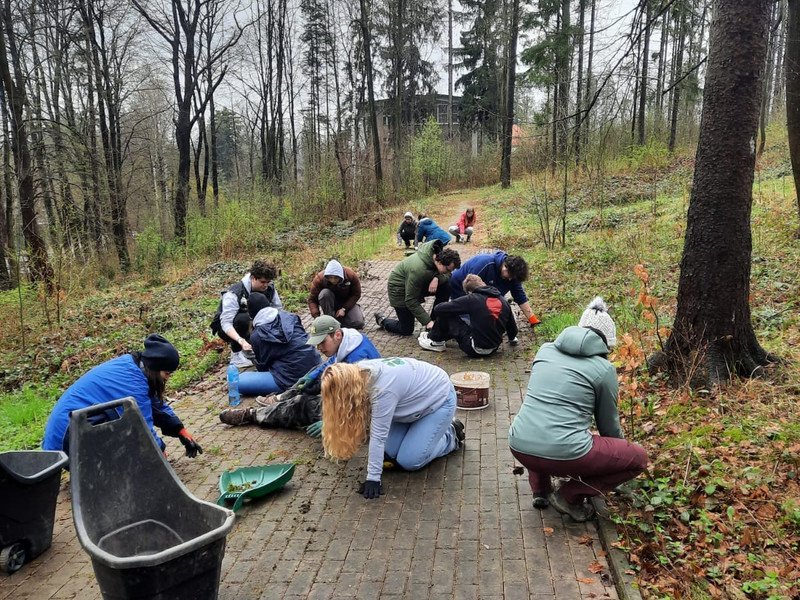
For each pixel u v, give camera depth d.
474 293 7.33
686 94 15.26
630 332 6.82
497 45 37.28
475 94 46.00
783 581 3.13
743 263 5.30
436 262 7.52
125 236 22.52
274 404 5.76
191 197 29.34
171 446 5.43
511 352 7.59
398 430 4.66
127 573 2.67
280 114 34.38
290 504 4.35
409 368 4.46
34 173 17.78
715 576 3.25
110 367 4.43
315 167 29.00
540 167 21.45
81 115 22.64
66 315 12.84
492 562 3.57
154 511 3.41
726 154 5.16
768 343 6.09
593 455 3.67
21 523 3.76
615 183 20.23
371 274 13.65
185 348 8.73
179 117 23.34
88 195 19.08
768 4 5.01
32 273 14.41
